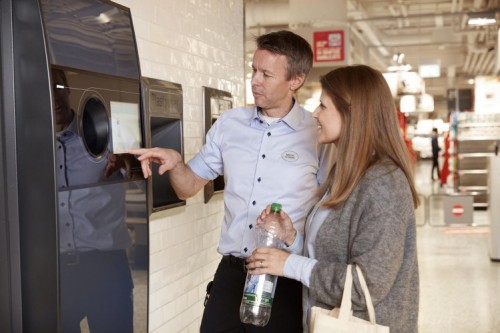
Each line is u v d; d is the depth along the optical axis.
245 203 2.66
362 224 1.85
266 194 2.64
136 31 3.07
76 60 1.97
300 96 13.87
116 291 2.16
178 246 3.59
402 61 20.22
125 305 2.22
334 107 1.96
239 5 4.68
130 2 3.00
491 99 14.65
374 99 1.93
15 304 1.91
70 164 1.92
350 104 1.93
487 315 5.48
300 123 2.70
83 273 1.98
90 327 2.01
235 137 2.73
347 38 10.59
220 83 4.25
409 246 1.92
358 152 1.91
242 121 2.75
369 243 1.82
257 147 2.68
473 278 7.02
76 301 1.95
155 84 3.14
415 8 17.17
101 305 2.07
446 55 21.52
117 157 2.17
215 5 4.16
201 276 3.96
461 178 14.67
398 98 18.20
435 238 10.07
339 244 1.94
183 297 3.69
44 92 1.84
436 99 35.06
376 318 1.87
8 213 1.90
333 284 1.87
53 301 1.88
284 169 2.64
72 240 1.92
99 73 2.08
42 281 1.89
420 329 5.08
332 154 2.72
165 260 3.43
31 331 1.91
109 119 2.12
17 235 1.90
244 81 4.79
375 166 1.88
